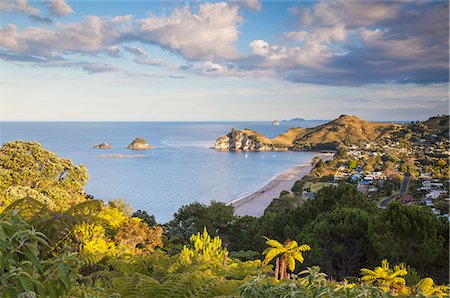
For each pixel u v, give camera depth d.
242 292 2.50
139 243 12.77
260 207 56.09
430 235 15.41
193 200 62.56
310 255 17.59
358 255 18.16
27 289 1.48
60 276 1.81
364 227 17.72
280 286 2.48
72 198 20.39
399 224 15.52
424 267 15.64
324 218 19.36
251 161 126.25
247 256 19.19
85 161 103.94
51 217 2.62
